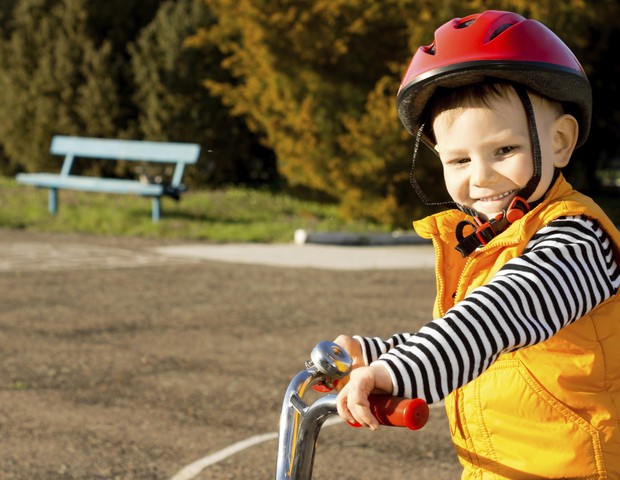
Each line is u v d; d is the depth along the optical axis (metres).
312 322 7.62
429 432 4.94
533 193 1.88
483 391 1.91
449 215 2.09
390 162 13.67
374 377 1.57
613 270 1.84
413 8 13.46
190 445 4.70
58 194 17.64
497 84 1.83
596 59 15.34
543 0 13.02
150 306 8.31
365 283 9.57
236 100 15.63
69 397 5.52
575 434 1.85
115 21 19.59
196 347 6.76
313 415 1.66
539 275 1.69
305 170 14.66
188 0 18.89
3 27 22.17
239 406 5.34
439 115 1.90
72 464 4.42
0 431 4.89
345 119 13.89
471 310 1.63
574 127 1.93
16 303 8.41
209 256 11.62
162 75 18.69
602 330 1.84
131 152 16.16
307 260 11.34
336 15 13.88
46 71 19.11
